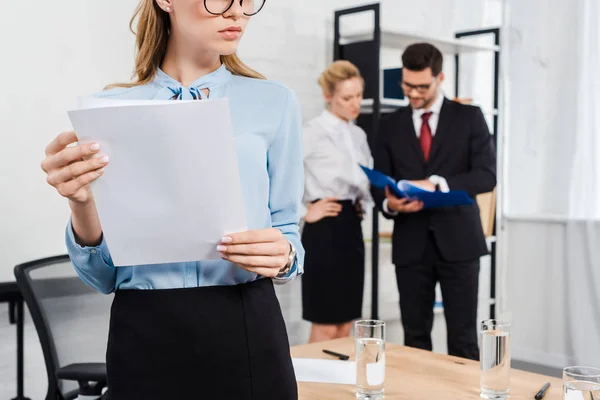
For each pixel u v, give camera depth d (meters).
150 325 0.95
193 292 0.96
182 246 0.91
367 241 3.72
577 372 1.09
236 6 0.96
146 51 1.06
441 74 3.10
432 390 1.31
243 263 0.92
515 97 4.18
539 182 4.11
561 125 4.00
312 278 3.22
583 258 3.86
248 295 0.98
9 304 2.49
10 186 2.65
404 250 3.04
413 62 3.03
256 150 1.01
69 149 0.85
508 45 4.19
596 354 3.82
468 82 4.29
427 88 3.05
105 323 1.87
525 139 4.15
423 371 1.44
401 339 3.91
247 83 1.06
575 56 3.92
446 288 3.01
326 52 3.72
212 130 0.83
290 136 1.07
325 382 1.36
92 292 1.86
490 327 1.28
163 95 1.03
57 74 2.76
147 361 0.95
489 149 3.04
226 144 0.84
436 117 3.12
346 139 3.27
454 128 3.04
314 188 3.22
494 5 4.46
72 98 2.80
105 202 0.88
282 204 1.08
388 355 1.58
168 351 0.95
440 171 3.04
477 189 2.98
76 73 2.81
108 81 2.90
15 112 2.66
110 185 0.87
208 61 1.04
